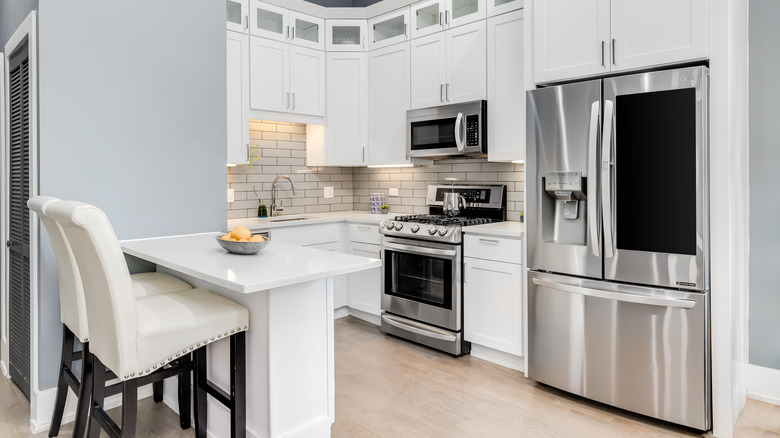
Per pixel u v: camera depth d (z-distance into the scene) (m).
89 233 1.53
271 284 1.52
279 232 3.56
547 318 2.63
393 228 3.51
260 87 3.68
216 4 2.74
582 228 2.54
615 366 2.38
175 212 2.60
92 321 1.76
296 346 1.87
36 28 2.16
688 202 2.15
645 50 2.28
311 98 4.02
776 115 2.44
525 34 2.71
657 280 2.24
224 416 2.03
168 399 2.50
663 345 2.24
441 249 3.24
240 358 1.84
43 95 2.16
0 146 2.82
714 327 2.15
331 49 4.10
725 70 2.07
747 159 2.48
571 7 2.52
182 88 2.61
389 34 4.05
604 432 2.24
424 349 3.35
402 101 3.88
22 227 2.43
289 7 3.84
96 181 2.32
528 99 2.63
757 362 2.56
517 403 2.54
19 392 2.60
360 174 4.75
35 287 2.24
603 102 2.35
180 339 1.70
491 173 3.70
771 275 2.49
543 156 2.58
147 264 2.53
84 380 1.94
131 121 2.43
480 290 3.10
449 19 3.55
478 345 3.20
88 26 2.28
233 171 3.94
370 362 3.10
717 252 2.13
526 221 2.69
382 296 3.67
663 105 2.19
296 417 1.88
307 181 4.46
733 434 2.20
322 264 1.79
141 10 2.44
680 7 2.18
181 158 2.61
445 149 3.54
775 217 2.47
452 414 2.42
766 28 2.46
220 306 1.84
